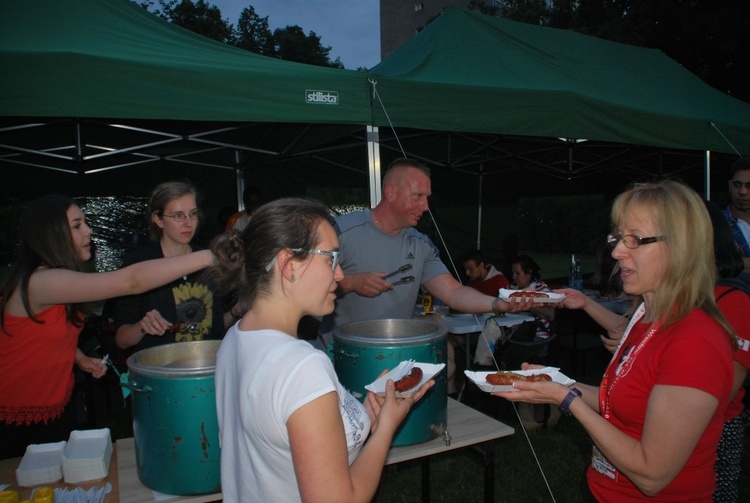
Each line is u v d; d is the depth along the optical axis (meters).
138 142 5.21
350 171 7.18
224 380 1.13
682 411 1.20
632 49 6.25
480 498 3.30
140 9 3.96
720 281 1.88
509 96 3.55
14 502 1.47
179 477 1.59
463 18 4.70
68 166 5.64
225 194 6.61
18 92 2.40
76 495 1.63
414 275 2.81
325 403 0.93
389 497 3.33
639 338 1.43
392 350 1.87
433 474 3.65
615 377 1.44
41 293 1.84
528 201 11.98
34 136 4.74
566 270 11.20
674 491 1.34
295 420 0.92
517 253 8.87
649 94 4.95
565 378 1.67
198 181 6.44
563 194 9.18
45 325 1.92
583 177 8.98
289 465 0.97
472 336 5.12
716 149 4.68
